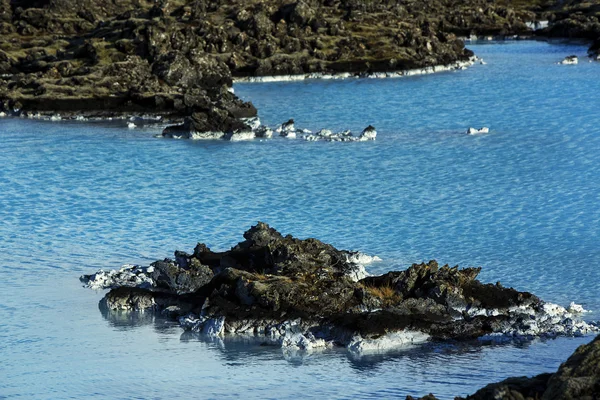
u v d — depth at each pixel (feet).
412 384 576.61
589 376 436.76
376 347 628.69
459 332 641.81
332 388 576.20
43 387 595.47
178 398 571.69
